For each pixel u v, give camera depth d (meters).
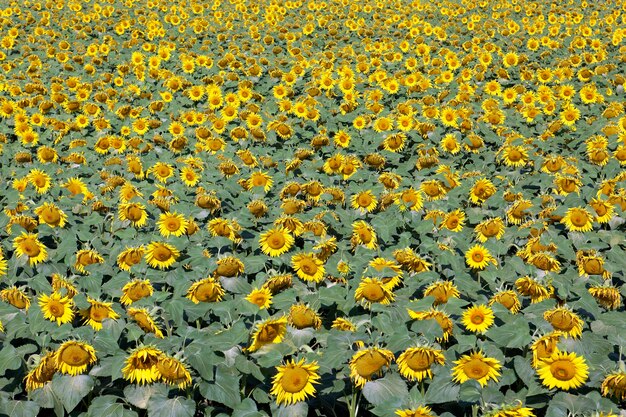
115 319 4.97
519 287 5.62
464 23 24.53
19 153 10.05
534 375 4.46
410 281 5.69
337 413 4.73
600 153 9.61
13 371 4.56
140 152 10.74
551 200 7.86
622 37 20.34
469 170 10.06
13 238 6.53
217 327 4.97
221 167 9.11
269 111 13.05
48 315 4.96
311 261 5.82
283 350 4.56
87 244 6.39
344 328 4.92
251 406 4.25
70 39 21.59
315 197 8.08
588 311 5.17
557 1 28.58
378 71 15.80
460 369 4.38
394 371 4.58
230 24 23.02
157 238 6.38
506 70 17.17
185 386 4.29
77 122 12.12
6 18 23.41
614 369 4.47
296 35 21.73
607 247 6.69
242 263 5.84
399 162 10.91
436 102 13.88
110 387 4.54
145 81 15.80
